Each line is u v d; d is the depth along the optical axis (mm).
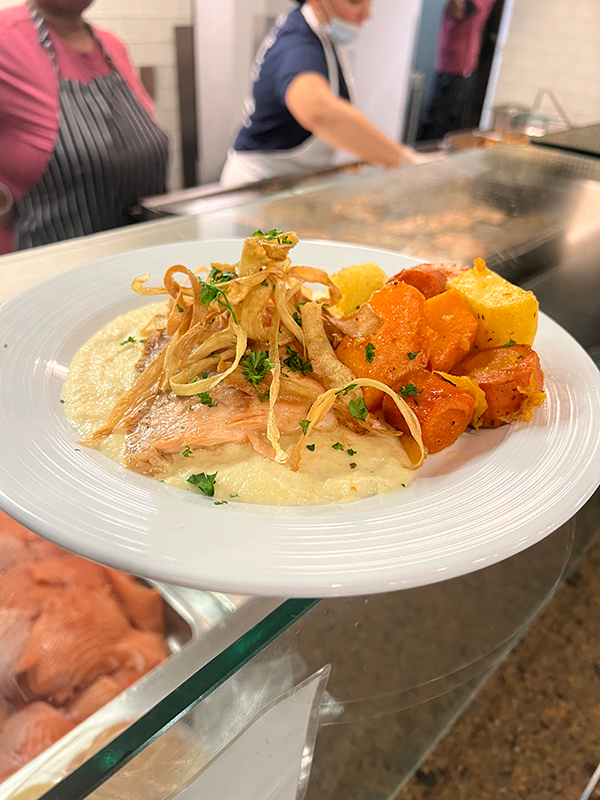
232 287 288
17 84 813
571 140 748
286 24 1082
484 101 1706
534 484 238
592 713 284
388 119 1639
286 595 180
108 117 909
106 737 170
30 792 158
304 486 244
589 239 508
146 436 263
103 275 389
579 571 326
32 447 244
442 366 298
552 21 1522
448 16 1492
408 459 275
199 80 1316
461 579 275
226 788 193
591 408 286
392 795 240
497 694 288
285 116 1117
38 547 227
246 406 279
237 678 191
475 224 522
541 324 358
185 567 185
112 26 1116
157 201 883
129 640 192
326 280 339
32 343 322
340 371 287
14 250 886
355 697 235
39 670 186
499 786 262
